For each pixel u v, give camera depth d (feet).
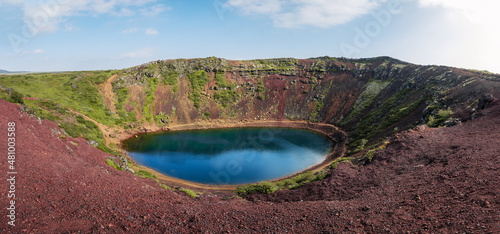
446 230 27.73
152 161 172.76
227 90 375.66
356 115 298.76
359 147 178.91
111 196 46.42
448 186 42.22
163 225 37.96
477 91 133.69
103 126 236.84
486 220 27.32
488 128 78.38
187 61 397.39
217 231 36.81
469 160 53.31
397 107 241.55
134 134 257.34
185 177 144.36
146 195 54.08
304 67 430.61
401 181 55.52
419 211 34.86
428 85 233.14
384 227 32.12
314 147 220.64
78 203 39.17
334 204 46.16
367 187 60.03
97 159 89.66
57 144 77.10
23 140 61.00
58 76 299.58
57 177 46.85
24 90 232.53
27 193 37.24
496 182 37.52
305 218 40.14
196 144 225.76
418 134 89.92
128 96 306.55
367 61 419.74
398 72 333.42
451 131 87.81
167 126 293.64
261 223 39.75
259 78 408.26
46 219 32.07
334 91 369.71
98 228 32.42
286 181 115.44
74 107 240.53
